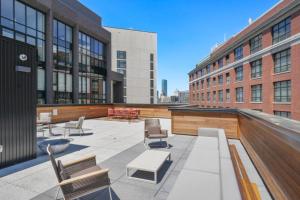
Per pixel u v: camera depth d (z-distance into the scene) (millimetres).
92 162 3844
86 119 16156
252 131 5246
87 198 3445
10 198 3447
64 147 6340
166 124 13586
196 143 5168
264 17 25297
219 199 2230
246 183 3227
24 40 15172
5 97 5023
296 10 19609
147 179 4207
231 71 34438
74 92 20672
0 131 4871
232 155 4887
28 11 15500
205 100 49000
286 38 21391
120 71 48469
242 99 31156
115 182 4098
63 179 3053
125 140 8219
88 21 22453
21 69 5473
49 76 17109
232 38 35594
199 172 3057
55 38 18250
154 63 52000
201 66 51094
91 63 24250
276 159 3115
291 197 2477
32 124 5754
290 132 2254
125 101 48812
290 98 21109
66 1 21109
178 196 2309
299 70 19484
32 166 5078
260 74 26375
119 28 48594
